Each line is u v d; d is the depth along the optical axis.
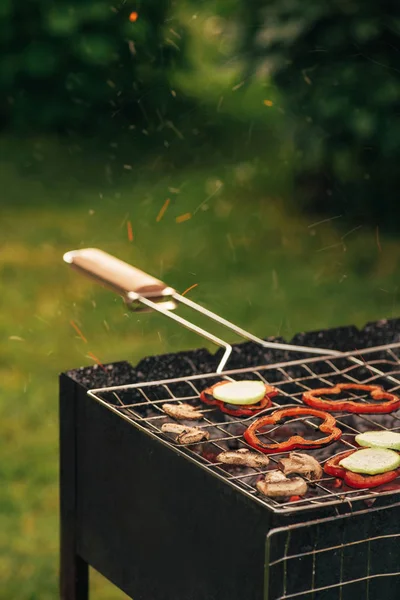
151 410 2.29
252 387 2.11
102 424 2.06
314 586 1.69
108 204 6.20
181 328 4.51
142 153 7.05
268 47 5.00
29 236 5.69
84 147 7.20
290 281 5.09
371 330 2.74
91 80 7.25
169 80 7.35
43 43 7.17
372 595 1.76
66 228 5.81
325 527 1.67
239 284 5.04
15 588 2.85
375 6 4.80
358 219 5.64
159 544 1.93
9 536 3.07
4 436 3.62
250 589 1.67
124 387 2.07
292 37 4.88
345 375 2.34
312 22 4.86
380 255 5.37
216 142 7.17
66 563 2.28
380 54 4.86
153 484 1.92
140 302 2.12
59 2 6.96
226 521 1.71
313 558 1.68
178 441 1.86
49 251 5.48
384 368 2.65
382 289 4.98
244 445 1.97
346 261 5.31
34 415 3.77
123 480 2.02
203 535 1.78
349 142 5.02
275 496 1.65
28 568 2.94
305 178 5.80
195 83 7.98
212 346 4.33
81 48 7.07
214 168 6.72
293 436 1.93
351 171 5.15
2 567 2.94
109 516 2.09
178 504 1.85
